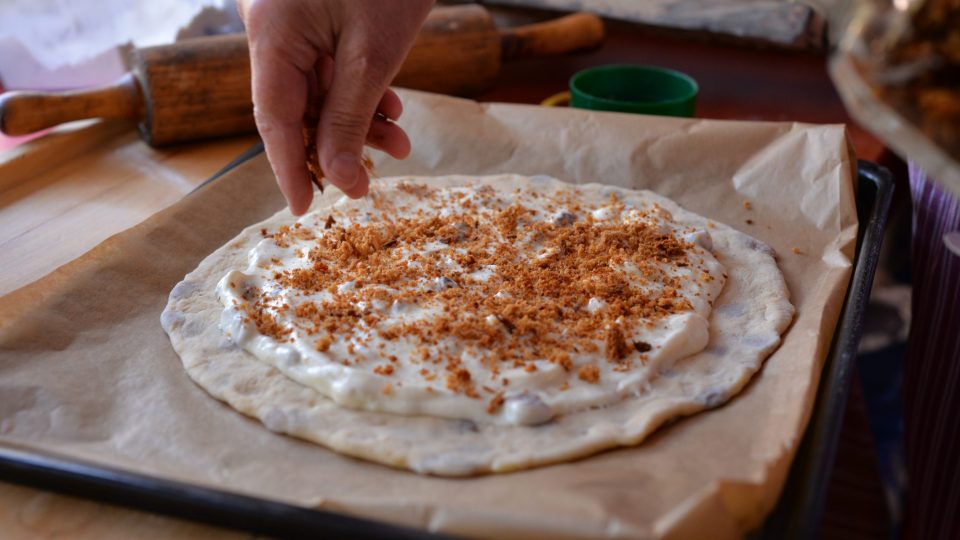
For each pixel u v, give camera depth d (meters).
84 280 0.49
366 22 0.44
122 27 0.71
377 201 0.57
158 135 0.64
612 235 0.53
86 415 0.43
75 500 0.39
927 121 0.30
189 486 0.37
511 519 0.35
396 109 0.50
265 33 0.44
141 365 0.46
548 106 0.65
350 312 0.47
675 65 0.80
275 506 0.36
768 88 0.76
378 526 0.35
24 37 0.72
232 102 0.64
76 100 0.62
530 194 0.58
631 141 0.60
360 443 0.41
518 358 0.45
